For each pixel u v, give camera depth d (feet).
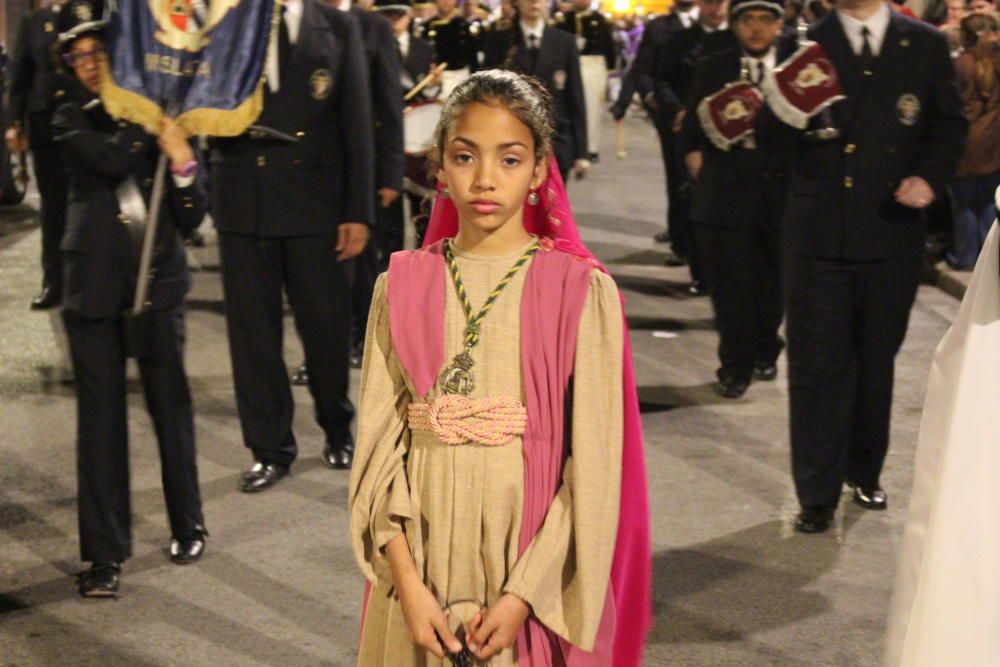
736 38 22.07
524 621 8.07
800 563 15.38
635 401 8.47
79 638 13.44
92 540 14.29
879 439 16.69
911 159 15.66
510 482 8.00
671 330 26.32
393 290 8.33
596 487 8.01
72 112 13.64
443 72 24.62
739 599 14.40
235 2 14.17
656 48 30.91
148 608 14.10
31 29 24.89
